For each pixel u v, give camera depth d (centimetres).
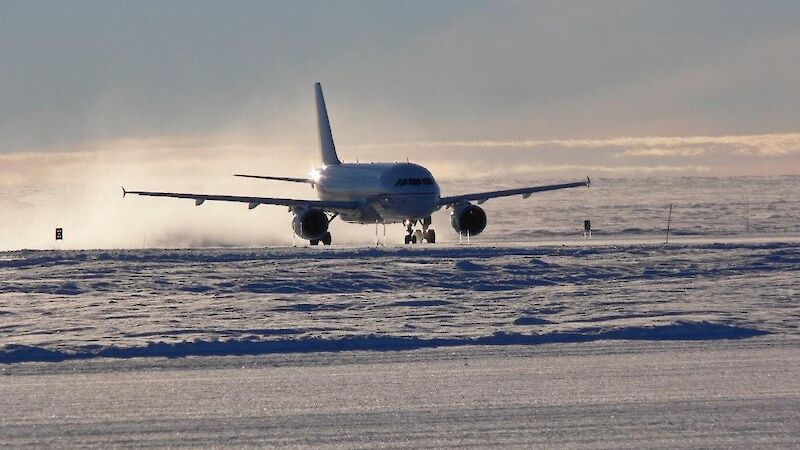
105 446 6200
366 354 9606
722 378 8094
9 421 6888
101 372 8781
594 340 10306
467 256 19912
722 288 14950
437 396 7588
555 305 13362
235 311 13000
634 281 16288
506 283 16262
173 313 12812
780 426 6456
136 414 7081
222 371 8788
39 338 10669
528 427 6562
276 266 18400
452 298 14312
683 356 9225
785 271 17138
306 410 7162
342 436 6400
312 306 13462
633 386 7838
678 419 6700
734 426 6475
